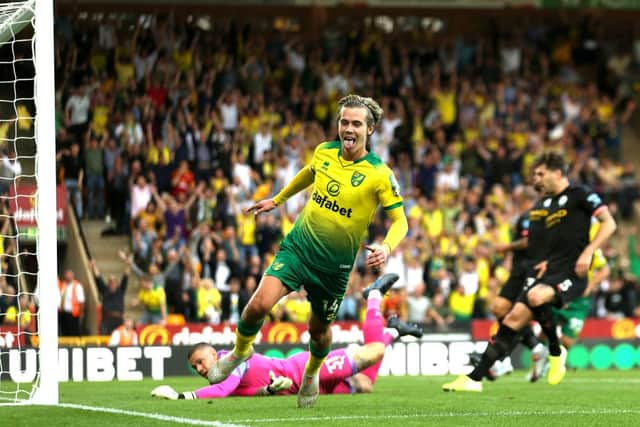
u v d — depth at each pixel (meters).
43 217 21.38
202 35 61.78
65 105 54.94
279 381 22.53
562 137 64.50
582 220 27.47
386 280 26.25
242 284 48.22
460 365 39.69
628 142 70.50
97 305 46.56
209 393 23.58
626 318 50.44
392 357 38.94
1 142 52.81
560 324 32.97
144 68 57.75
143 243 49.31
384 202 18.69
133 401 22.58
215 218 51.75
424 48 70.94
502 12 71.94
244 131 58.12
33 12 22.77
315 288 18.69
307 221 18.61
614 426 17.30
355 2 69.00
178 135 55.16
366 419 18.03
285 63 63.09
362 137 18.56
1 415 18.58
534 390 27.70
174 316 46.59
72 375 34.25
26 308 39.81
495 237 55.72
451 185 58.91
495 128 63.28
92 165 52.38
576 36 69.75
